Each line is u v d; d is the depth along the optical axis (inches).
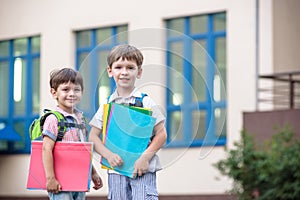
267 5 653.3
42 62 799.7
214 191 674.8
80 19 775.7
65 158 244.2
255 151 541.0
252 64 660.1
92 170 257.6
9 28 832.3
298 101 654.5
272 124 567.5
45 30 800.3
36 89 810.8
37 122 252.8
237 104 666.8
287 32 661.9
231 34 671.8
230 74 672.4
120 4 746.8
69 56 780.6
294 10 667.4
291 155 521.7
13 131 803.4
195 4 694.5
